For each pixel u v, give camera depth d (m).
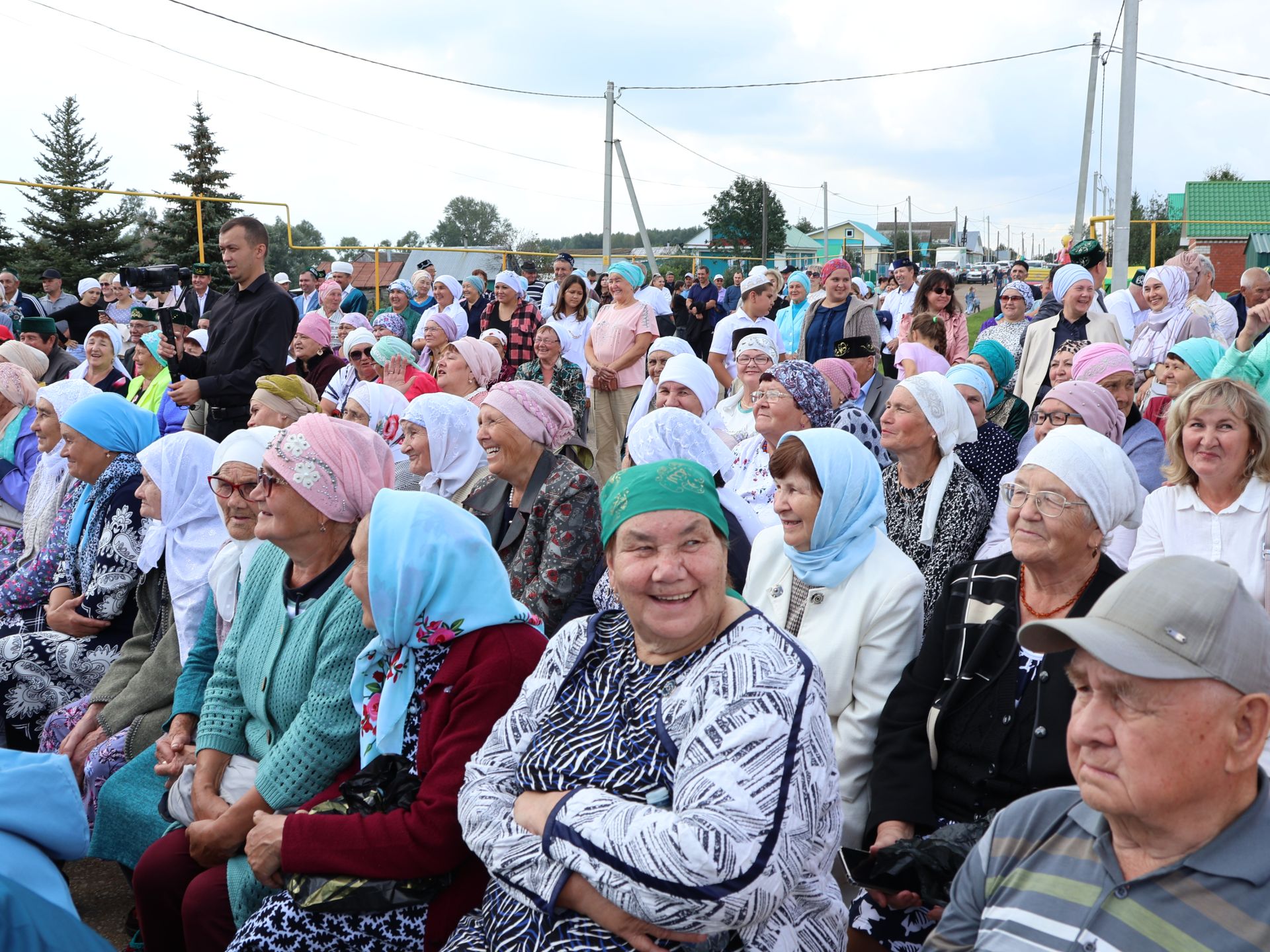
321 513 3.46
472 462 5.55
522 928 2.40
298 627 3.41
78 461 5.04
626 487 2.44
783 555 3.77
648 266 39.75
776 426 5.14
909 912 2.89
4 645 4.63
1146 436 5.27
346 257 24.92
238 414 6.94
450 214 113.00
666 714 2.35
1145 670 1.80
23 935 2.14
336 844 2.77
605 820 2.23
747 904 2.14
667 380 6.31
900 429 4.26
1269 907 1.80
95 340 9.34
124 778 3.79
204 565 4.31
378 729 2.99
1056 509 3.00
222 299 7.16
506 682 2.90
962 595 3.24
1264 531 3.94
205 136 43.50
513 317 11.30
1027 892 2.06
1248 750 1.83
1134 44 15.16
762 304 9.45
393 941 2.78
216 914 3.03
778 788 2.19
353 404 6.56
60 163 51.94
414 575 2.94
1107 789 1.88
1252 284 10.36
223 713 3.54
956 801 3.10
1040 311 9.12
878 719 3.38
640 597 2.38
